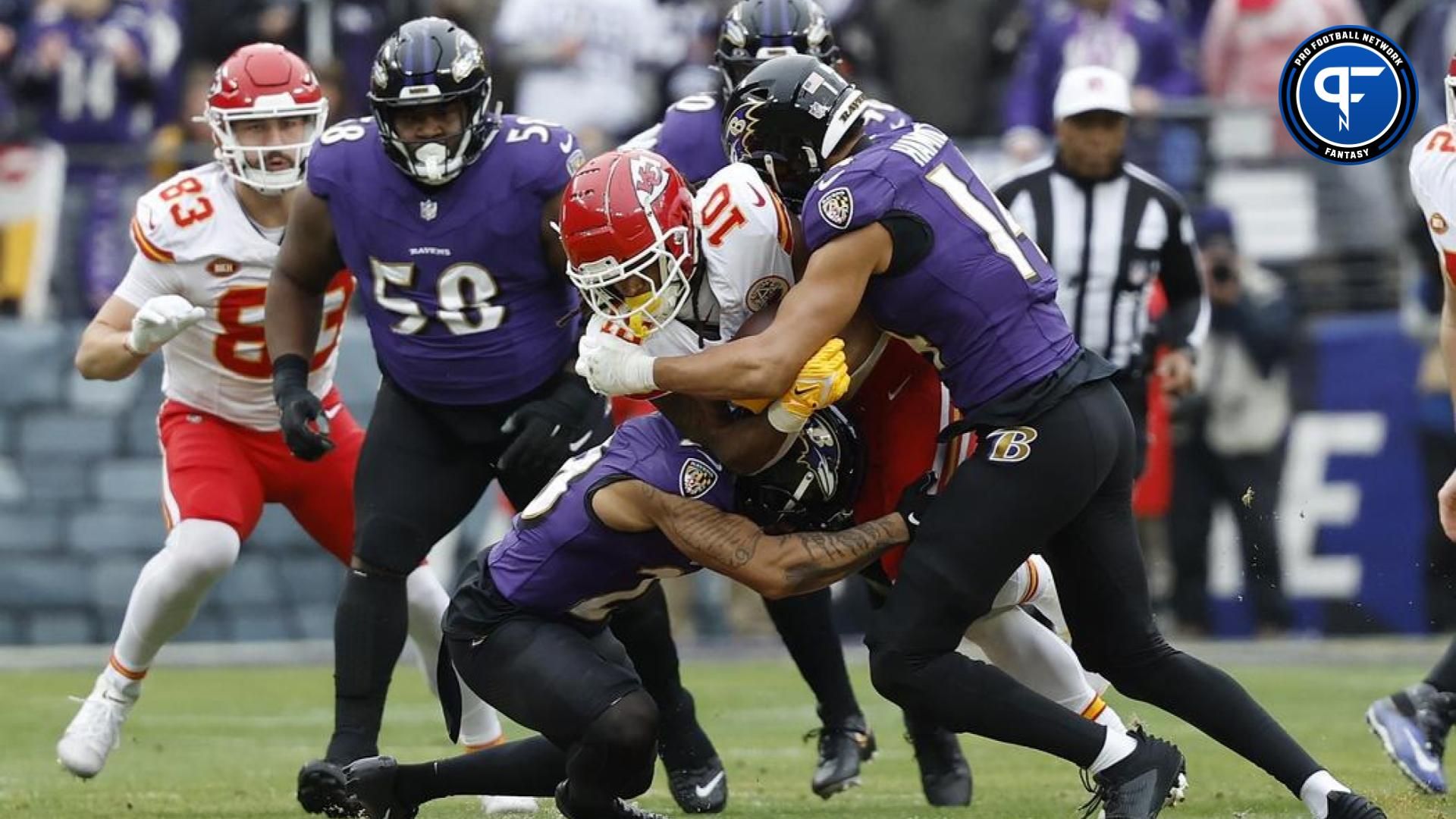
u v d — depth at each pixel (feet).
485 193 60.13
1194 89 126.11
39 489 121.19
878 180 50.55
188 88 131.75
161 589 65.67
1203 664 53.72
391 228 60.49
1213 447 119.44
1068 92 86.48
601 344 50.62
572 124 127.65
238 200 66.49
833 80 52.60
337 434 69.41
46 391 121.29
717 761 64.69
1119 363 87.66
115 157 125.80
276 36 129.08
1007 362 51.44
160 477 121.49
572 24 127.75
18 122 129.80
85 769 66.18
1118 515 53.47
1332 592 120.37
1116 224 87.35
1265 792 66.54
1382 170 121.60
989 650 58.70
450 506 62.34
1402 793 65.36
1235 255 118.93
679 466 50.67
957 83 127.85
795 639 67.36
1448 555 120.26
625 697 50.37
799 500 51.70
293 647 121.49
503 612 51.72
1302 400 120.06
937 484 53.31
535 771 54.29
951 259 50.98
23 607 120.88
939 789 65.46
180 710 95.66
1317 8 125.18
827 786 67.15
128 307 66.59
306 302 63.21
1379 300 120.88
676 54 131.13
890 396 53.78
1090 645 54.19
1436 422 120.06
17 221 124.36
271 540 121.80
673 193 50.14
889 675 51.70
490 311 61.00
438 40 58.65
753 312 51.11
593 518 50.67
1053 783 71.41
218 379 67.21
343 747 60.08
